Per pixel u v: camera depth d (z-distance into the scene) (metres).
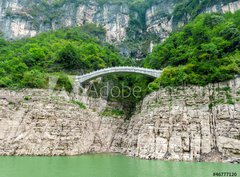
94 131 67.81
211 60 58.12
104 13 156.38
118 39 148.38
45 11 152.00
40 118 57.50
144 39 147.25
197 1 117.94
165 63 77.44
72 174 33.97
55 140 56.88
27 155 53.84
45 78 64.75
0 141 54.22
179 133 51.50
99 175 33.28
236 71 53.44
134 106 76.31
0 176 32.16
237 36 61.41
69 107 61.84
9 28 139.75
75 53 79.19
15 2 147.38
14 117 56.78
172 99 56.34
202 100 53.50
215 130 50.03
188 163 45.38
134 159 52.81
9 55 80.75
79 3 157.50
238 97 51.03
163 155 51.03
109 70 73.06
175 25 129.50
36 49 79.62
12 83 61.41
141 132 58.44
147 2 162.00
